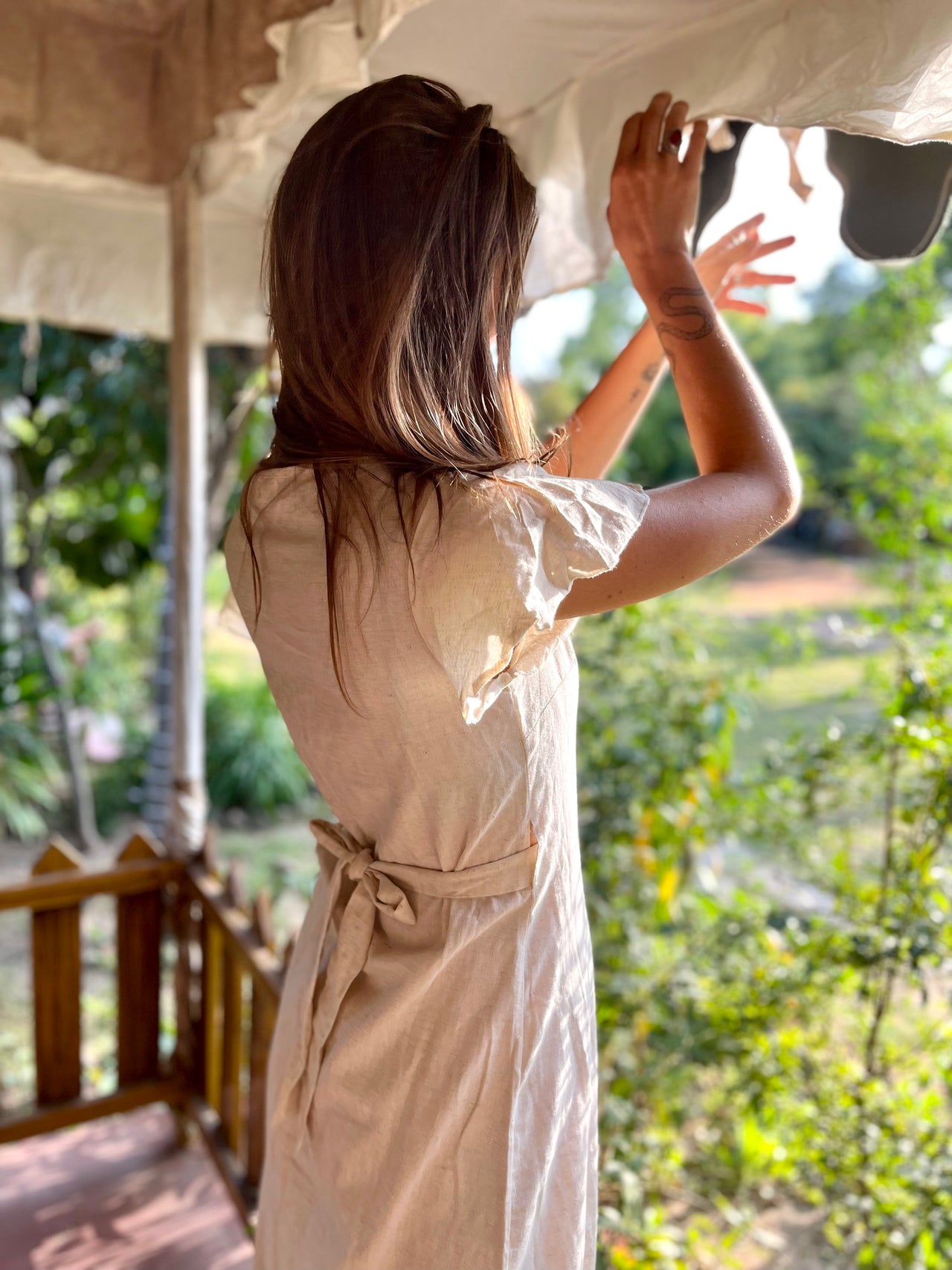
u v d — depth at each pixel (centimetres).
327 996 93
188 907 230
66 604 743
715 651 319
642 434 1327
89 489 593
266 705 714
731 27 125
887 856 219
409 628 76
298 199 79
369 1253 88
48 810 637
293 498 84
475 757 80
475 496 71
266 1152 107
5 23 177
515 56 152
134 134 190
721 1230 261
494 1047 84
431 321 76
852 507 249
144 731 719
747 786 260
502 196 77
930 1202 195
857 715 555
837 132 128
